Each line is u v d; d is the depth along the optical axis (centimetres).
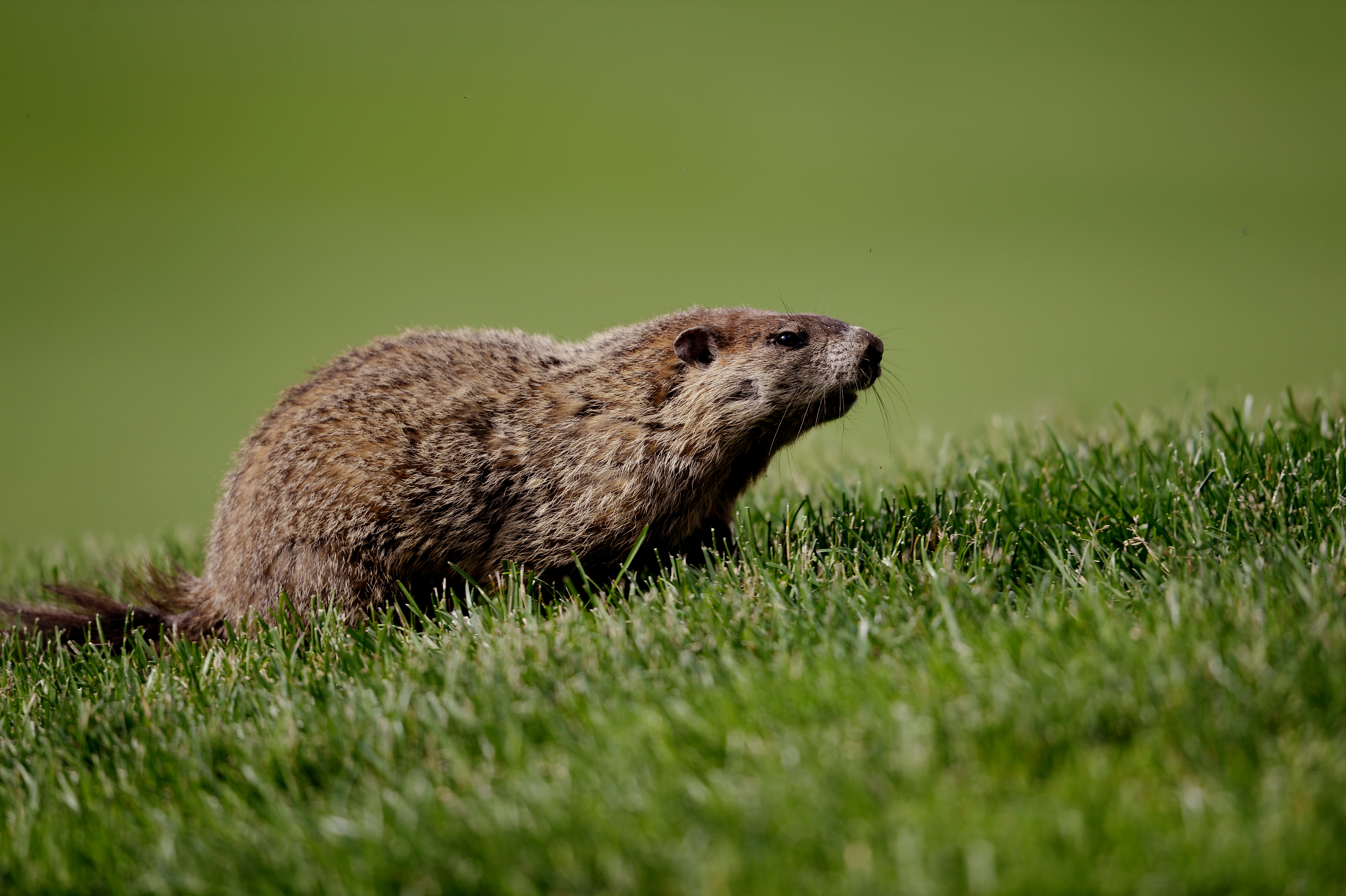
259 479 1617
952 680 996
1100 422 2059
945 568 1263
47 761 1155
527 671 1134
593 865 848
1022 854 812
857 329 1650
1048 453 1733
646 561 1612
